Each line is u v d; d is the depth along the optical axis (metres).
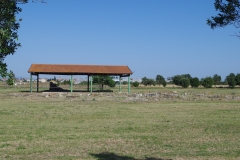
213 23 6.72
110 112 21.94
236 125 16.41
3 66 5.88
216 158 9.70
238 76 73.69
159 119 18.64
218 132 14.41
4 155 10.06
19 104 27.48
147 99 33.75
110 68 46.28
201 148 11.10
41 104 27.58
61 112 21.80
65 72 43.88
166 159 9.64
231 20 6.51
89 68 45.56
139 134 13.81
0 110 22.64
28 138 12.80
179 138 12.95
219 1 6.55
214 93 44.62
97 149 10.97
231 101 32.16
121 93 41.84
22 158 9.71
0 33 5.78
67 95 37.66
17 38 5.99
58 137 13.03
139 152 10.58
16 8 6.00
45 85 73.25
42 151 10.62
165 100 33.06
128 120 18.19
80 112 21.84
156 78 86.88
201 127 15.78
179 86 82.00
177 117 19.58
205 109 24.34
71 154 10.24
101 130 14.80
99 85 64.25
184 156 9.98
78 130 14.77
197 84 74.88
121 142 12.16
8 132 14.16
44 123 16.92
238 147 11.26
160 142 12.16
